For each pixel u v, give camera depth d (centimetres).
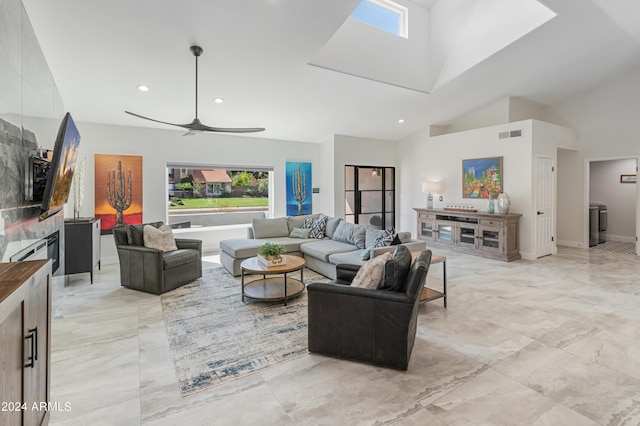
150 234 432
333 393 201
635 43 490
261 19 319
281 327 300
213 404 193
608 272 485
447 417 179
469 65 507
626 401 191
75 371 228
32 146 263
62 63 364
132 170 567
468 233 623
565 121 674
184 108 510
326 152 743
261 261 381
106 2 279
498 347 258
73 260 421
